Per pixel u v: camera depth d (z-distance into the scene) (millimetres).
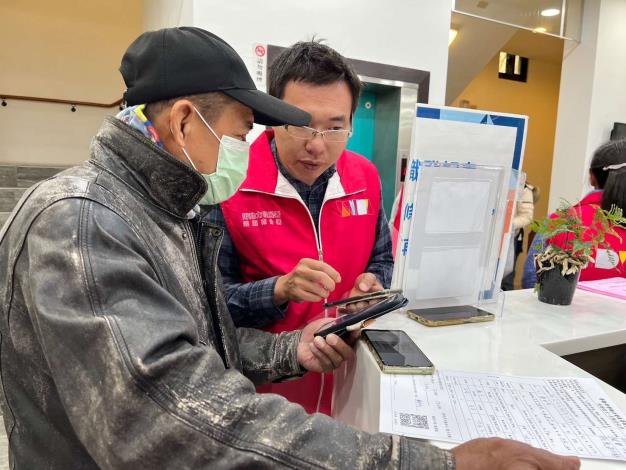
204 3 2152
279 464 448
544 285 1189
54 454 572
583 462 534
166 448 441
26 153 4633
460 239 1042
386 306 843
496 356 820
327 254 1228
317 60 1029
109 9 4793
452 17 3387
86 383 453
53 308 468
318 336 858
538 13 3396
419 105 923
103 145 636
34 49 4578
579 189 3623
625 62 3609
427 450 483
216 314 784
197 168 692
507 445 496
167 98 630
